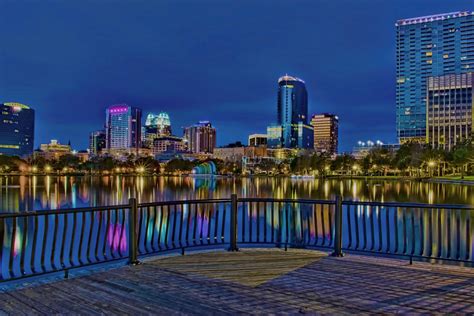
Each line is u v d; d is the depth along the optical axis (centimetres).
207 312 522
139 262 791
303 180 13538
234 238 908
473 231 2189
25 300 573
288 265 774
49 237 2281
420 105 18625
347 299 573
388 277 686
